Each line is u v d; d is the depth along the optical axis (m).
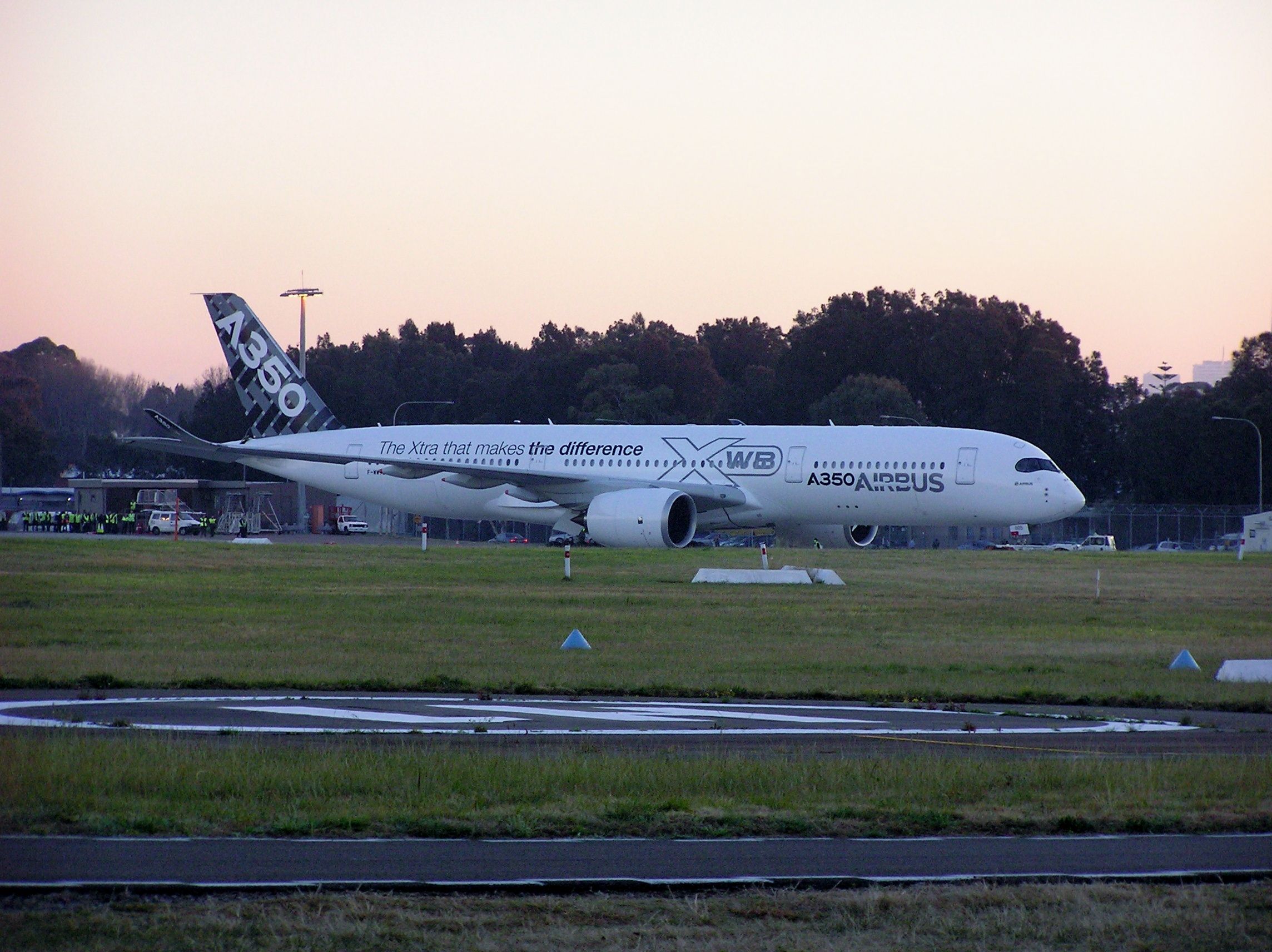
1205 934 34.09
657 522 187.75
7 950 31.42
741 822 43.69
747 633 101.88
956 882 37.84
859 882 37.69
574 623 106.88
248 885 36.44
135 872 37.53
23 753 50.62
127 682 75.56
